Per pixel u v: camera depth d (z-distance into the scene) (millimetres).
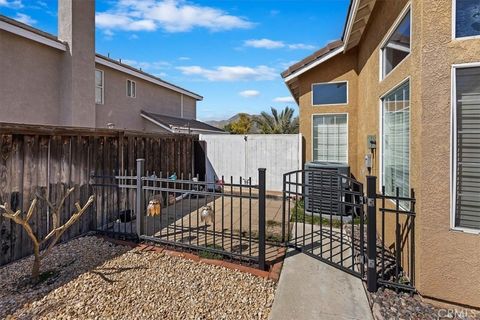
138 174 4852
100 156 5504
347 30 6270
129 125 13305
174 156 8328
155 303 3064
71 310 2930
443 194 2924
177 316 2848
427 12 2947
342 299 3084
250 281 3502
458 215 2906
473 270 2828
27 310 2930
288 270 3744
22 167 4070
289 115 21922
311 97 8203
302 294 3178
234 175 9484
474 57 2771
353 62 7703
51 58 8898
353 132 7734
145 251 4414
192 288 3354
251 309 2963
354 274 3566
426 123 2980
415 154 3197
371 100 5820
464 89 2857
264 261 3785
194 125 16359
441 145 2924
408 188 3617
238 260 4051
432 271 2982
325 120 8117
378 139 5172
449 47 2869
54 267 3879
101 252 4383
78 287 3367
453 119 2877
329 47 7598
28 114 8289
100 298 3148
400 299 3102
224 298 3156
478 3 2775
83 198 5121
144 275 3660
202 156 9742
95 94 10664
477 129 2826
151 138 7145
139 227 4832
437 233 2951
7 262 3910
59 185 4664
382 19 4887
